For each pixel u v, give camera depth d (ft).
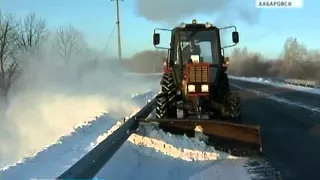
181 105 35.99
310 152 27.40
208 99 36.11
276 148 28.84
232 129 27.02
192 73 33.42
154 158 25.32
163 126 28.25
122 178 21.02
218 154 26.13
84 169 17.70
